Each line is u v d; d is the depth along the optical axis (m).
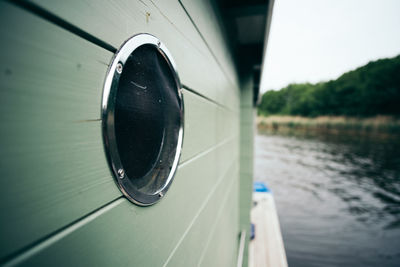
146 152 0.62
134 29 0.52
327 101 53.59
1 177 0.26
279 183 20.11
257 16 2.35
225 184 2.11
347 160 29.23
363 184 19.89
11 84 0.27
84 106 0.38
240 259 3.13
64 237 0.35
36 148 0.30
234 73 2.92
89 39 0.39
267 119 71.69
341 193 17.62
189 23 0.95
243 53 3.83
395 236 11.04
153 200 0.62
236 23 2.60
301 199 16.30
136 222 0.55
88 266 0.40
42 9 0.30
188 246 0.97
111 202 0.46
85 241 0.39
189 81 0.96
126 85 0.51
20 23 0.28
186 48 0.91
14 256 0.28
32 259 0.30
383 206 15.13
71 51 0.35
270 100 71.62
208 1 1.31
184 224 0.92
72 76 0.35
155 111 0.66
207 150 1.32
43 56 0.31
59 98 0.33
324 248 9.93
